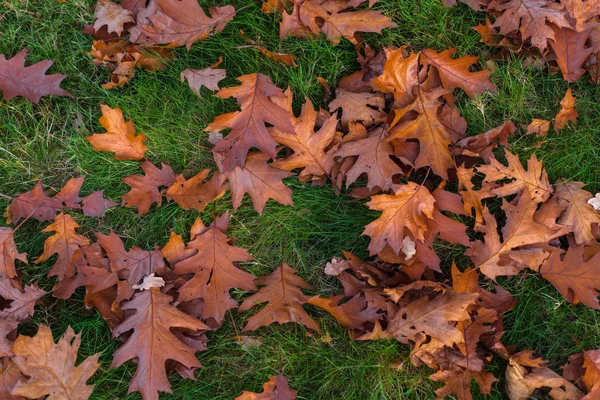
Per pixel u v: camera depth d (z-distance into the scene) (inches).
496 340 88.2
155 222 95.2
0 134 96.3
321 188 96.3
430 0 100.5
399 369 91.2
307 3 95.6
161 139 97.5
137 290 88.6
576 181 96.9
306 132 90.4
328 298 90.9
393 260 89.7
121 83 97.3
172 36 93.5
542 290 94.1
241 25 99.3
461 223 91.3
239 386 91.0
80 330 90.0
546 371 87.0
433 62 96.1
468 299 83.8
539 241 88.4
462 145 93.8
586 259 92.0
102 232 94.9
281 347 92.0
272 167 91.2
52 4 98.4
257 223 96.2
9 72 92.9
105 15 94.8
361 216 96.3
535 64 99.8
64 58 98.3
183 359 84.5
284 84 99.2
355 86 97.8
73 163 96.7
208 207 95.5
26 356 80.7
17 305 86.0
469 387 88.1
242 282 89.4
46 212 91.6
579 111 99.5
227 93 89.2
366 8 101.3
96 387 88.7
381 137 91.7
